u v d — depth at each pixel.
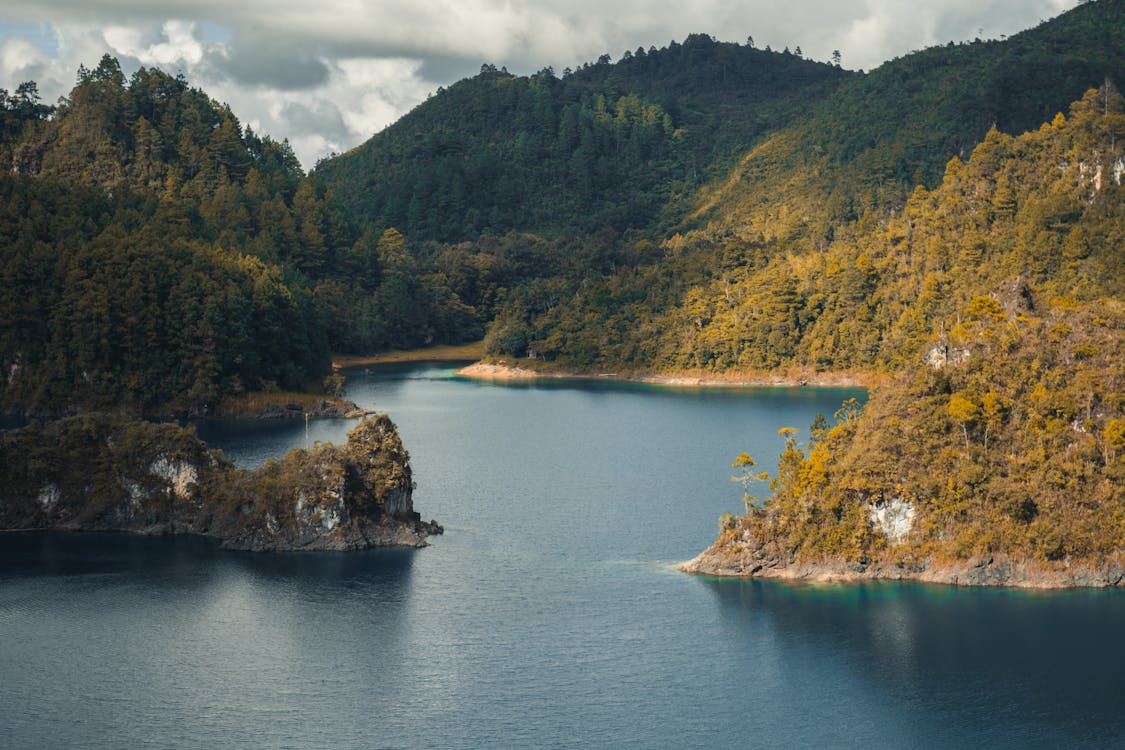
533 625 129.12
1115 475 137.88
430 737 104.81
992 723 106.62
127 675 117.25
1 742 104.31
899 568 140.00
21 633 127.69
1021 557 136.75
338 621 130.88
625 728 106.38
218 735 105.44
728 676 116.00
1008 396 147.12
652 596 137.38
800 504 144.00
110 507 167.75
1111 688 112.12
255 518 159.12
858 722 107.19
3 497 169.12
